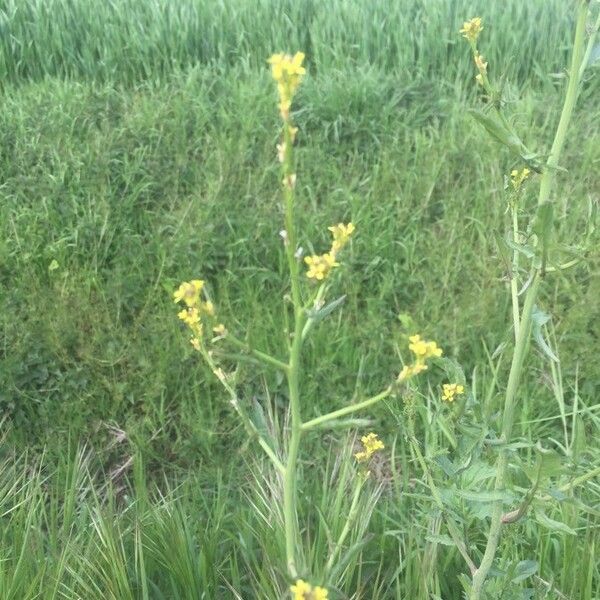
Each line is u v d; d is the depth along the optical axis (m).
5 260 4.29
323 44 6.03
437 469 2.55
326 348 3.94
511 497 1.93
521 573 2.21
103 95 5.41
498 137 1.86
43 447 3.58
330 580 1.77
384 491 3.35
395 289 4.35
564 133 1.87
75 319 3.98
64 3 6.17
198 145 5.12
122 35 6.17
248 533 2.87
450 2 6.36
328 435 3.62
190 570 2.72
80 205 4.61
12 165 4.85
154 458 3.63
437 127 5.32
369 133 5.26
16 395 3.69
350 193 4.75
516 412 3.65
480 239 4.53
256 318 4.02
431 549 2.66
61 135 4.98
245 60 5.88
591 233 1.84
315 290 1.64
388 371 3.90
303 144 5.30
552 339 3.96
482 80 1.94
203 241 4.38
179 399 3.82
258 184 4.77
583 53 2.01
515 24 6.30
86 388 3.76
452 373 2.15
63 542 2.83
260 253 4.48
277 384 3.78
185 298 1.63
